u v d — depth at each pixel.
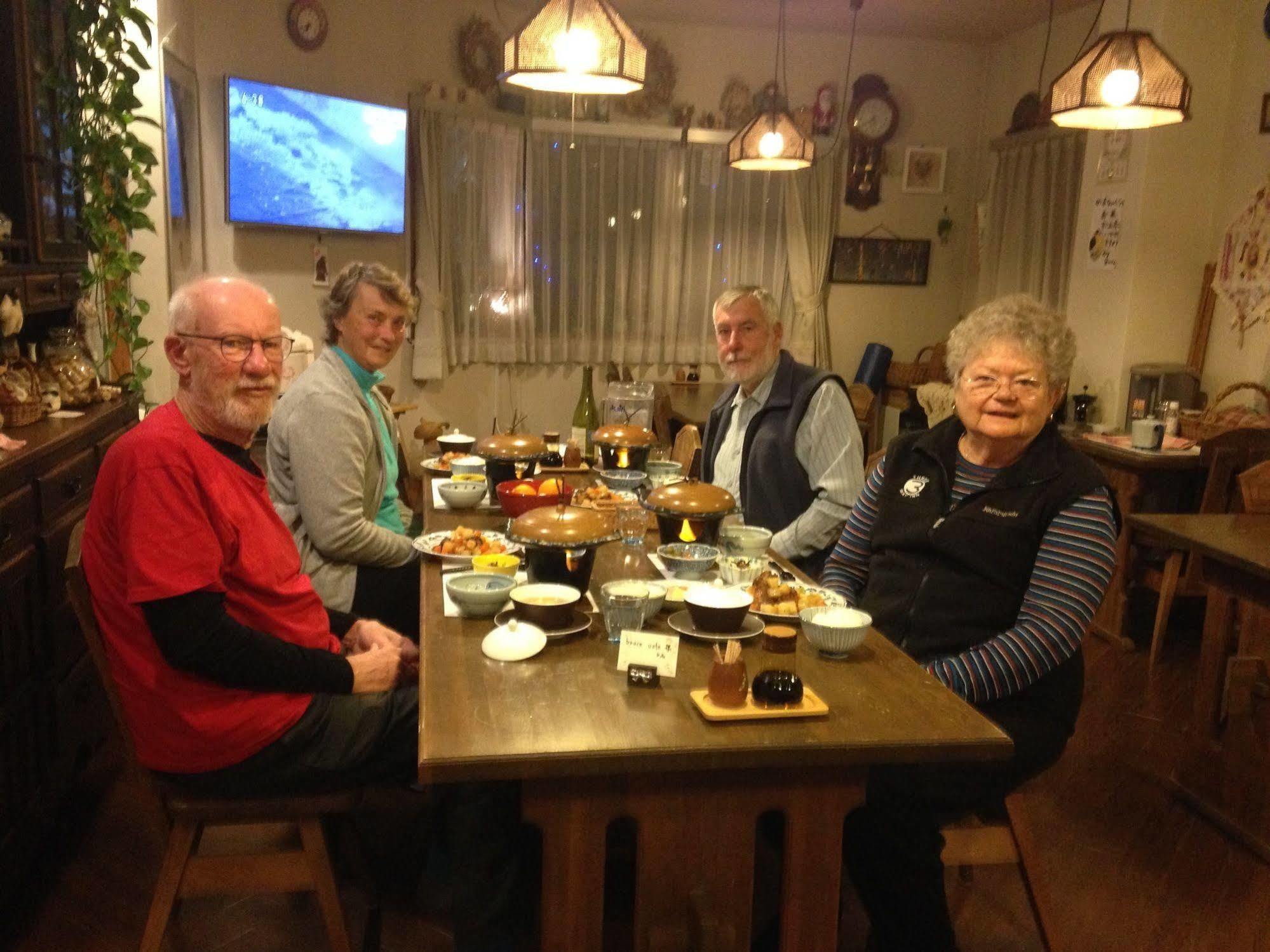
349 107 4.91
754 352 2.56
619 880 2.09
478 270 5.71
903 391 6.21
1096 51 3.05
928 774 1.61
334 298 2.40
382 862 2.22
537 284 5.96
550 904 1.33
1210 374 4.56
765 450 2.51
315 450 2.21
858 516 2.07
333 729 1.61
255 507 1.67
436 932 1.97
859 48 6.30
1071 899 2.17
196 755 1.56
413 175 5.37
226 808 1.61
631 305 6.20
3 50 2.57
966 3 5.50
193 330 1.59
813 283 6.39
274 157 4.61
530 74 2.64
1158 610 3.45
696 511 1.94
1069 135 5.46
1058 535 1.72
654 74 5.98
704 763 1.23
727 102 6.14
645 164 6.04
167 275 3.70
